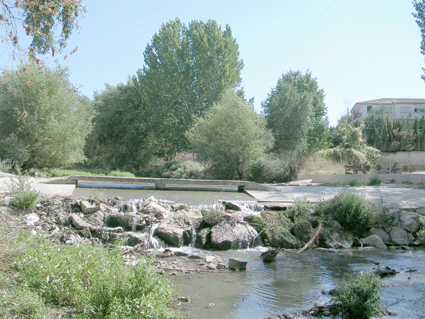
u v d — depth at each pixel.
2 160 23.58
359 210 12.69
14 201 11.49
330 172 28.00
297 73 47.12
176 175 31.41
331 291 7.38
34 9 6.39
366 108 68.81
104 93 44.59
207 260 9.70
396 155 38.59
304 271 9.01
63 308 5.14
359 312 6.30
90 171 29.77
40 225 10.70
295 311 6.41
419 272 9.05
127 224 11.41
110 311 4.85
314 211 13.30
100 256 6.50
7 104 24.19
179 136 40.31
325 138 47.03
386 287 7.80
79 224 11.01
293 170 26.41
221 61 40.28
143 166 45.72
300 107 39.81
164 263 9.22
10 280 5.50
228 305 6.63
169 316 5.21
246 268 9.17
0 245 6.14
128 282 5.42
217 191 18.48
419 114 66.62
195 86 40.09
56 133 24.61
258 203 14.01
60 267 5.84
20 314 4.50
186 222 11.84
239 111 28.81
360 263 9.88
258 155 28.03
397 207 13.90
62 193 14.25
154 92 41.44
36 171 22.91
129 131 42.69
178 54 40.47
